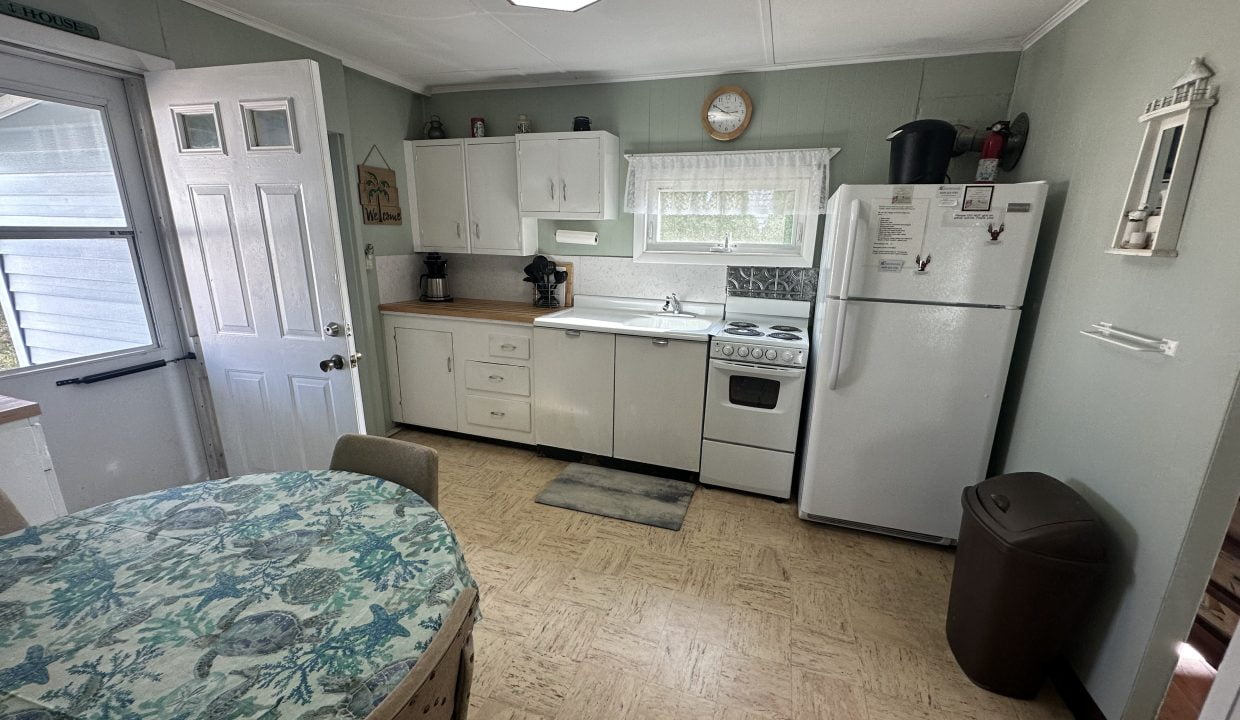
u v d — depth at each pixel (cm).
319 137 187
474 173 328
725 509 265
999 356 202
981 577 159
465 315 315
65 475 194
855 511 237
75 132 188
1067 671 162
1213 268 119
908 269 205
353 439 151
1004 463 228
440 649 68
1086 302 171
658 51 261
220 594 94
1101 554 140
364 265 311
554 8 192
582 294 347
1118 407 150
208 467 242
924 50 254
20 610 89
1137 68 154
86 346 198
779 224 301
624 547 232
